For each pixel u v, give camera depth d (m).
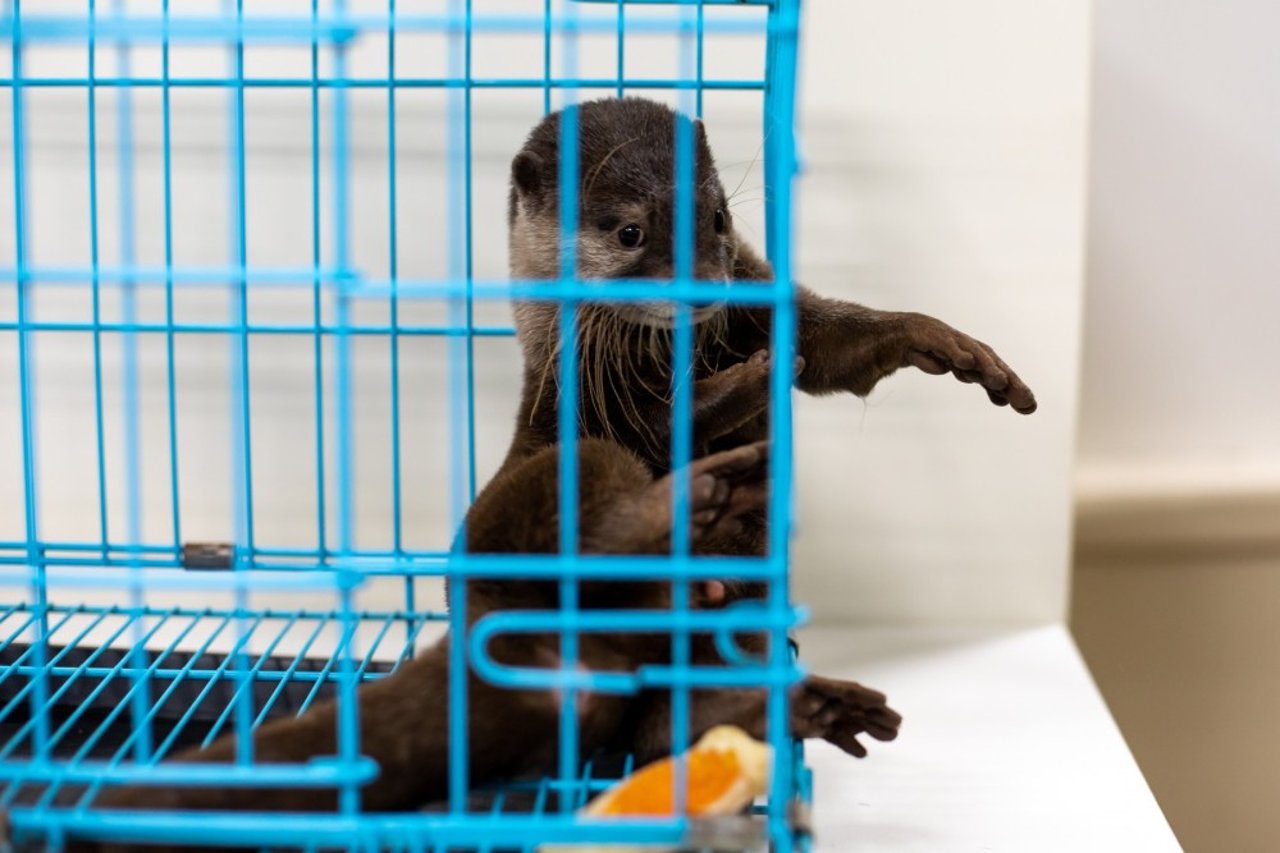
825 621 2.39
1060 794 1.70
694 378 1.88
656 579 1.45
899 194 2.24
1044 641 2.29
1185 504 2.48
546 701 1.38
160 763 1.43
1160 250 2.44
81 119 2.25
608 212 1.86
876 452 2.33
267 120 2.25
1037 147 2.22
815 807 1.66
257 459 2.36
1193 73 2.38
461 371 2.32
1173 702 2.48
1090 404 2.50
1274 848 2.42
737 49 2.22
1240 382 2.47
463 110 2.24
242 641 1.89
